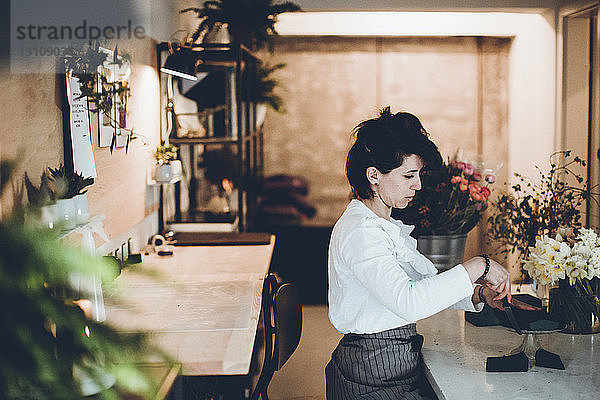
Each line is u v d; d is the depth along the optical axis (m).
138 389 1.20
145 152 4.23
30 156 2.23
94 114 3.04
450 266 2.90
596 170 5.61
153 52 4.50
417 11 5.74
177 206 5.16
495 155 7.52
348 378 2.20
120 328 1.18
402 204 2.24
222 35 6.04
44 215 2.00
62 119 2.60
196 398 2.56
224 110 4.89
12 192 2.05
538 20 6.45
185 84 4.86
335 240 2.21
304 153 7.76
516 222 2.91
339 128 7.72
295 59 7.64
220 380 2.84
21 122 2.16
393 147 2.15
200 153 5.79
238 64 4.80
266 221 7.75
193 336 2.29
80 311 1.13
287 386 4.23
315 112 7.70
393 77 7.60
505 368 2.06
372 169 2.20
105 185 3.24
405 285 2.00
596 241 2.29
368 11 5.66
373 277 2.04
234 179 5.78
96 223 2.37
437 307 1.98
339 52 7.61
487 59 7.46
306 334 5.29
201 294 2.89
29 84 2.24
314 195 7.80
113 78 3.27
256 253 3.92
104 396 1.36
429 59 7.54
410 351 2.18
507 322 2.16
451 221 2.88
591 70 5.93
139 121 4.06
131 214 3.85
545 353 2.11
